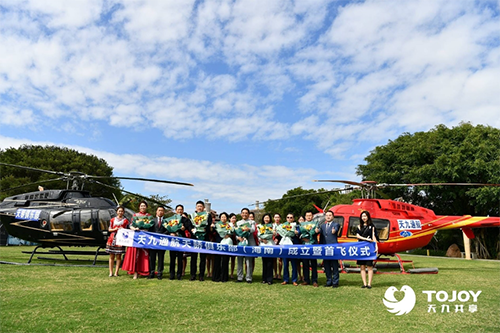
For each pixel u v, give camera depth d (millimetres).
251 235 8945
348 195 32938
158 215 9430
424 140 26672
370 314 5520
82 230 11570
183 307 5668
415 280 9602
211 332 4410
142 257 9086
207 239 9305
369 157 30438
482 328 4871
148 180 11031
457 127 26031
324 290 7723
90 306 5605
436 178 24391
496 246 25047
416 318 5371
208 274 9766
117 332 4355
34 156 34906
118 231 9047
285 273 8758
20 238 12438
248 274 8656
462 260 18797
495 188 21594
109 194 36156
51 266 10805
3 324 4547
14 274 8797
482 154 22688
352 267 12719
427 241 12812
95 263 11812
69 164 34625
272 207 47406
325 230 8703
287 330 4562
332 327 4754
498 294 7520
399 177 27281
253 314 5336
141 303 5887
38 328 4430
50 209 11922
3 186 30234
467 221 12883
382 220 12141
